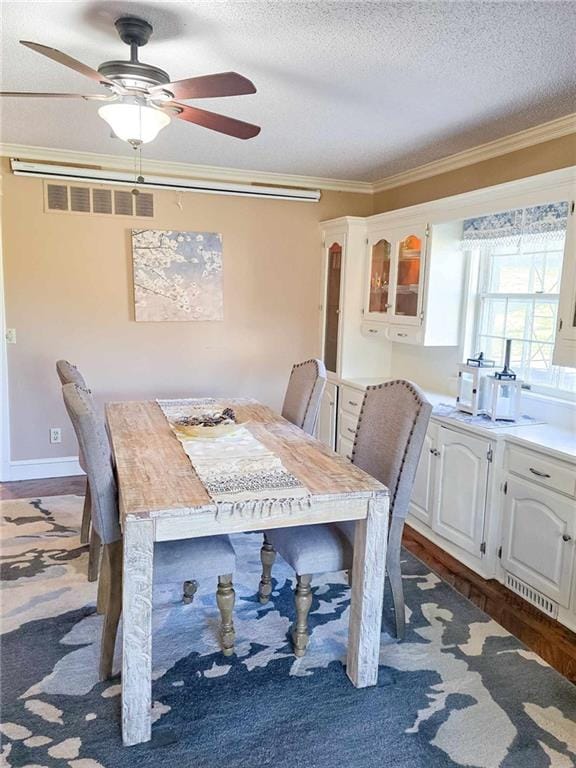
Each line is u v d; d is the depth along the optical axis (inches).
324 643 91.6
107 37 84.4
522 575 107.4
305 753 69.4
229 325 181.8
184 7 74.0
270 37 82.5
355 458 101.0
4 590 105.0
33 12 76.6
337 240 177.3
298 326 190.2
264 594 103.3
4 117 124.6
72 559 117.3
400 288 157.2
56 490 159.0
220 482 78.0
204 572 81.6
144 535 67.4
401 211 151.6
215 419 109.3
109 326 169.2
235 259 179.0
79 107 117.0
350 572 97.7
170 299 172.9
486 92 102.1
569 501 96.6
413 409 88.1
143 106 80.1
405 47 84.7
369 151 145.3
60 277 162.6
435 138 132.3
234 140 138.2
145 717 70.2
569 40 80.8
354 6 72.7
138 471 82.4
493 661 88.0
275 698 78.7
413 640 92.9
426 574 116.0
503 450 110.9
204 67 94.3
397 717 75.6
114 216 164.4
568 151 117.2
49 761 67.1
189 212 171.8
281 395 191.3
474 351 147.9
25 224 157.3
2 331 159.6
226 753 69.1
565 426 116.6
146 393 175.8
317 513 75.0
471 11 73.2
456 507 122.7
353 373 178.2
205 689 80.3
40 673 82.7
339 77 96.8
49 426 168.7
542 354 127.8
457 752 69.9
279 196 178.2
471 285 146.6
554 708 78.0
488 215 124.9
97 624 95.2
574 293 100.6
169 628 94.9
